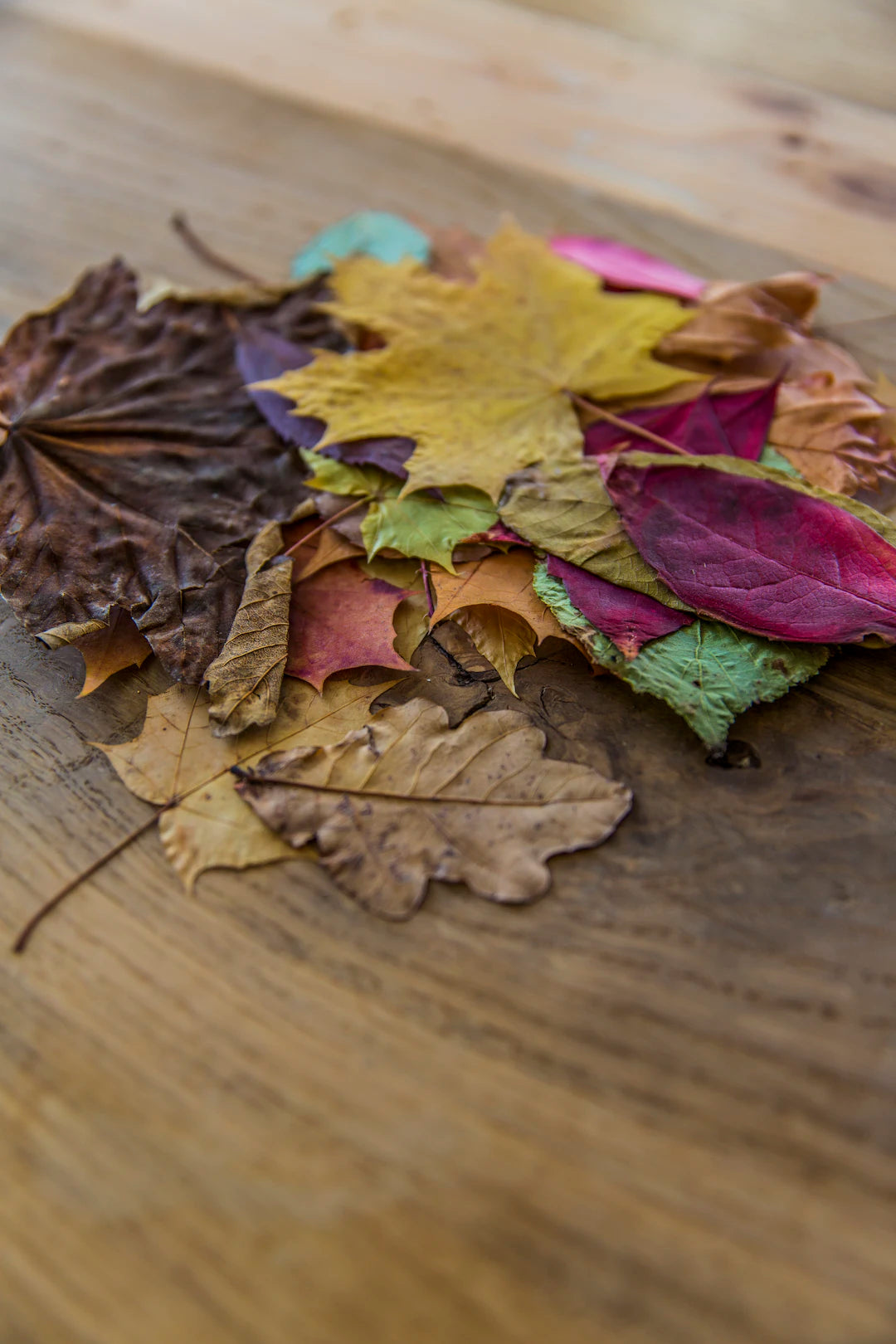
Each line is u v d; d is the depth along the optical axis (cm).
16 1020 30
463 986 30
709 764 32
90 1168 29
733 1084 29
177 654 33
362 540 35
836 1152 28
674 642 33
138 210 44
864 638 33
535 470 35
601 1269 28
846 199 43
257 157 45
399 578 35
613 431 37
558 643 34
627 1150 28
